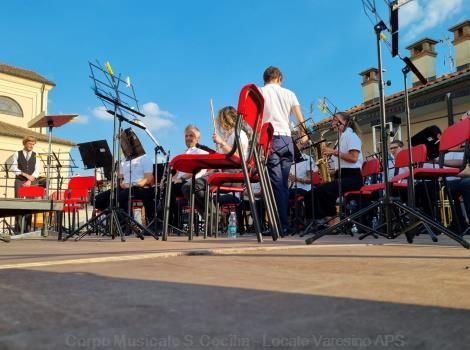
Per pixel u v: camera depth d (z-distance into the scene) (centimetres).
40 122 627
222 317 53
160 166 533
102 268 111
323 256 148
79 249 208
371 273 99
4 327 48
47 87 2106
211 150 381
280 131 385
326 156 543
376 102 1109
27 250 205
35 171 809
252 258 140
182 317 53
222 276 94
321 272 102
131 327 48
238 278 91
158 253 146
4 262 121
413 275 96
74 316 54
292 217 577
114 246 233
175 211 569
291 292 72
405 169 459
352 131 499
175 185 527
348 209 559
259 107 269
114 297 68
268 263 124
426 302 63
